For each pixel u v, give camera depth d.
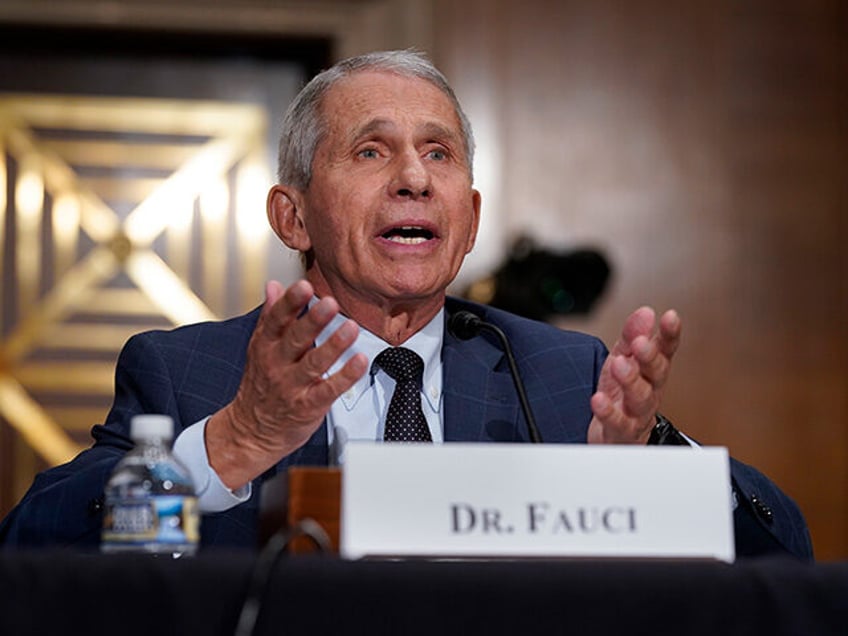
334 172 2.79
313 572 1.44
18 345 5.84
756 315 5.87
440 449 1.63
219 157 6.00
